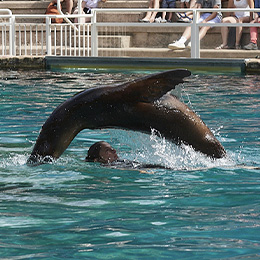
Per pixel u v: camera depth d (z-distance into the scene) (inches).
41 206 447.8
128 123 507.2
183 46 1592.0
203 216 420.8
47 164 546.0
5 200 463.2
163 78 482.3
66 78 1284.4
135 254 354.3
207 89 1100.5
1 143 677.3
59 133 528.7
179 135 522.0
